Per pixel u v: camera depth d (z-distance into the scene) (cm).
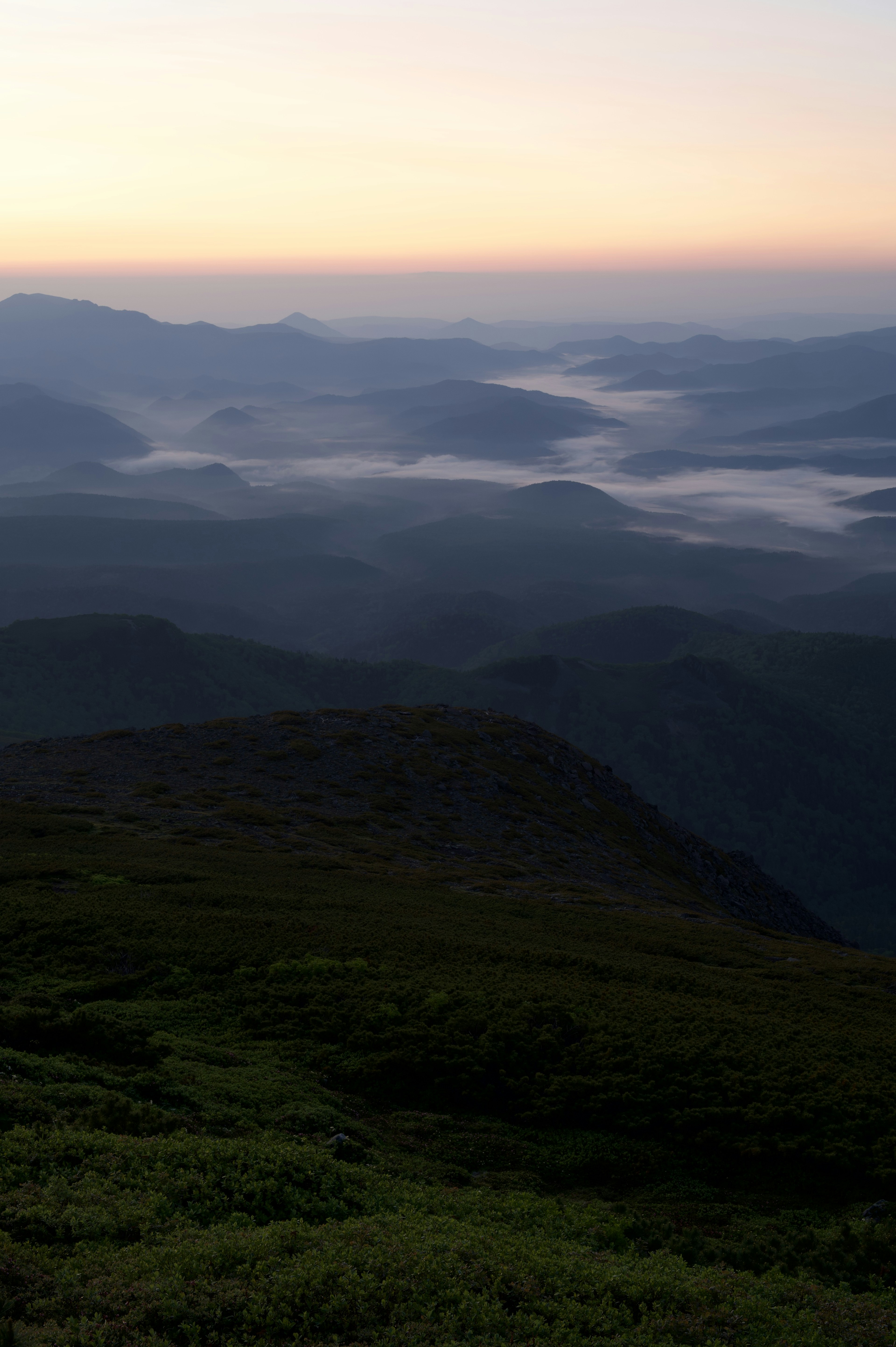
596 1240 2031
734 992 4069
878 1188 2484
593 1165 2572
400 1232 1731
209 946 3931
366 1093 2844
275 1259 1512
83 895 4591
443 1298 1474
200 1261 1464
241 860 5856
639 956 4834
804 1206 2430
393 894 5519
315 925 4375
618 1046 3173
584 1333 1481
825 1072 3044
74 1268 1390
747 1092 2880
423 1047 3050
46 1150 1795
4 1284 1317
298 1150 2072
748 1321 1625
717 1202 2428
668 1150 2647
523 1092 2895
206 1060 2812
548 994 3628
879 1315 1772
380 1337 1347
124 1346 1194
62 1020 2672
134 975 3581
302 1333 1323
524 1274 1628
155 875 5128
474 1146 2591
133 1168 1798
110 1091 2261
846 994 4438
